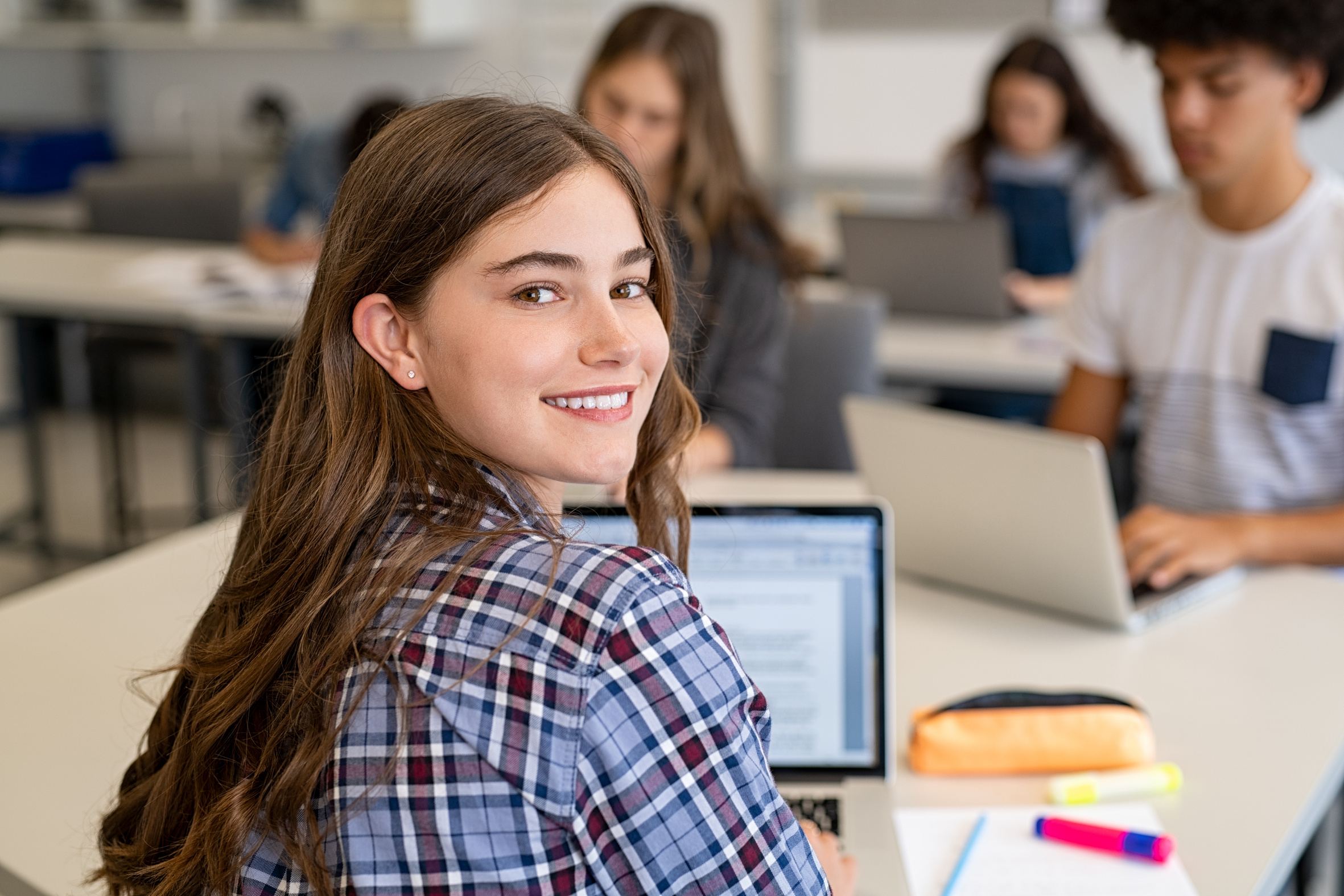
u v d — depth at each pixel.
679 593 0.72
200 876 0.77
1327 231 1.82
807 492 1.98
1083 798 1.21
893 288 3.21
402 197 0.74
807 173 5.16
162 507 4.08
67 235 5.25
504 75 1.34
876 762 1.27
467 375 0.74
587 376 0.75
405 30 5.31
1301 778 1.24
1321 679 1.44
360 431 0.77
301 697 0.72
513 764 0.67
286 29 5.45
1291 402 1.85
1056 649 1.53
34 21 5.79
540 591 0.69
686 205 2.05
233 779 0.77
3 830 1.17
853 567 1.27
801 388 2.53
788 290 2.23
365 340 0.76
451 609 0.70
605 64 2.03
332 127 4.30
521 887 0.67
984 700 1.29
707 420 2.09
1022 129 3.89
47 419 4.96
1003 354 2.87
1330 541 1.72
